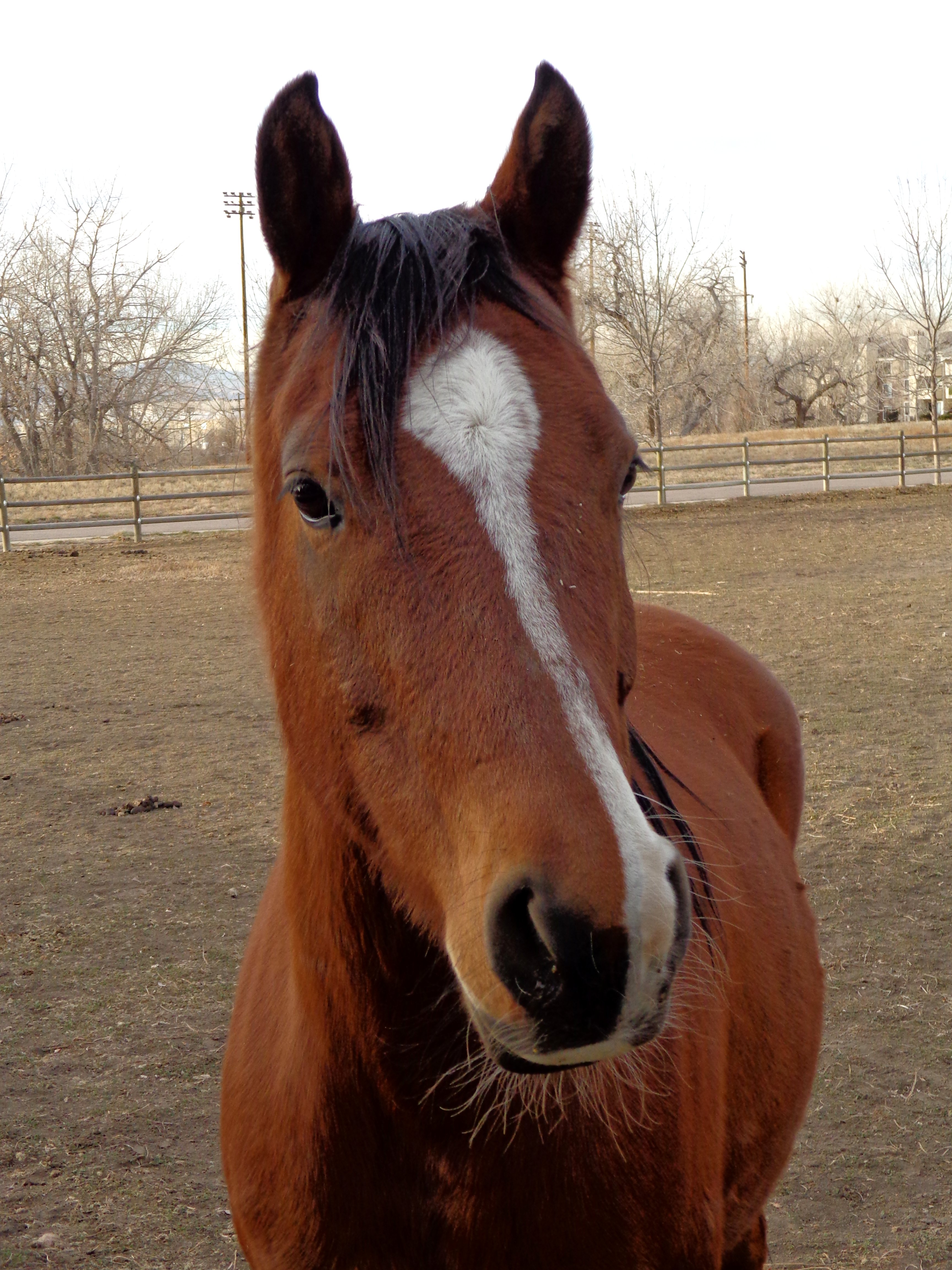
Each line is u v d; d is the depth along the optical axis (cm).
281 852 196
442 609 124
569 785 115
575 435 133
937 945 425
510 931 114
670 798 201
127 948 436
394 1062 154
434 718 123
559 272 166
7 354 3419
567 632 123
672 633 298
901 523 1702
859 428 3475
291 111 152
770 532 1641
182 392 3509
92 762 677
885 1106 331
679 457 3006
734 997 200
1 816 586
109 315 3403
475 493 126
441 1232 160
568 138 162
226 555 1630
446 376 131
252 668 921
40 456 3481
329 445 132
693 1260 171
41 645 1040
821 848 518
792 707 310
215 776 647
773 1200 293
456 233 144
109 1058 362
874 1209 289
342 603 133
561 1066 116
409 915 142
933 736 671
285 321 159
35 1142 320
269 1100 175
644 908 111
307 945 162
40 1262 273
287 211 155
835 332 5231
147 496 2061
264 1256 176
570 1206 155
